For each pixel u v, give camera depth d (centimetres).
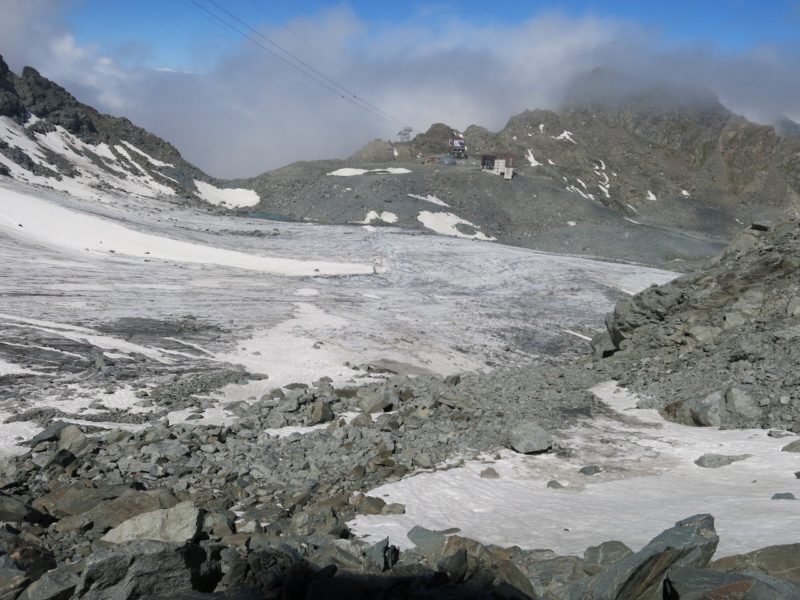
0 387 2594
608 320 4253
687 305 3725
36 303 4466
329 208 13838
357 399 2892
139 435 2120
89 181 12300
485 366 4534
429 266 8400
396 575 1005
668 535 927
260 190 15412
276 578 974
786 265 3500
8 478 1619
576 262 8831
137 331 4025
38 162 12094
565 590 919
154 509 1294
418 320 5631
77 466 1761
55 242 7294
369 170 16425
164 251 7825
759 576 784
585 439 2308
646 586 847
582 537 1241
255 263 7844
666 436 2314
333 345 4347
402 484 1788
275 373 3444
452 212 14100
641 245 12188
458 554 1017
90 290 5262
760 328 3278
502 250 9525
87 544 1131
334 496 1645
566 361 4753
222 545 1062
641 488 1703
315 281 7162
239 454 2019
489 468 1909
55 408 2389
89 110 15738
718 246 12275
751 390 2570
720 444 2120
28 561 1016
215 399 2820
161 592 916
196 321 4559
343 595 916
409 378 3356
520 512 1503
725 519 1255
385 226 11675
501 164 16138
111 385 2798
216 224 10425
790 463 1775
